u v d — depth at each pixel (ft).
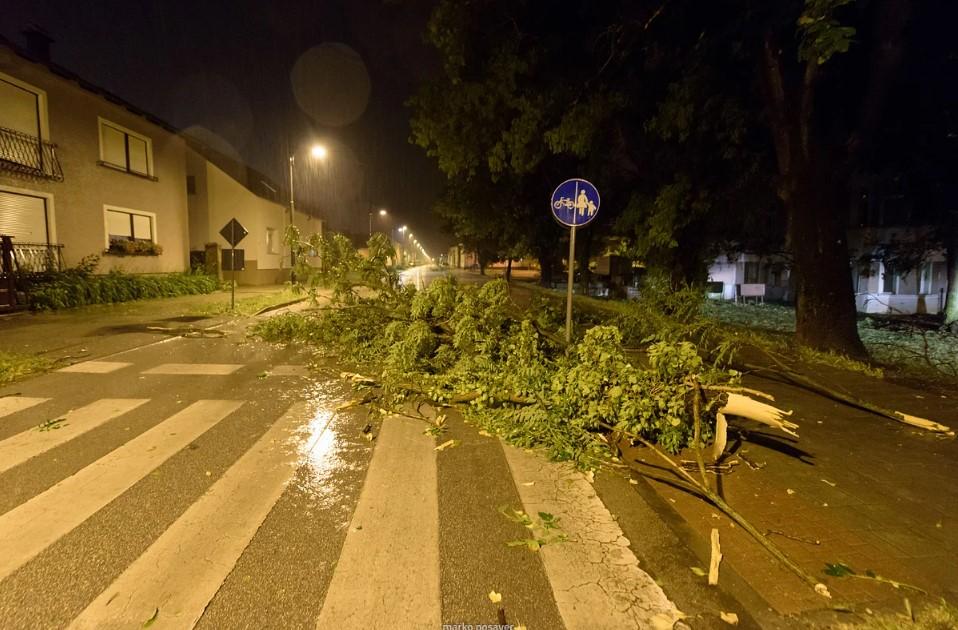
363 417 19.15
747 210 47.73
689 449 16.03
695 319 29.60
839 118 33.17
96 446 15.92
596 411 16.26
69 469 14.26
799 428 18.12
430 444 16.63
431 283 26.89
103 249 56.59
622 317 33.83
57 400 20.62
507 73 35.50
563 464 15.16
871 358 31.89
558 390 17.37
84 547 10.58
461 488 13.56
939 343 40.24
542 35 36.32
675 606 9.11
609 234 72.43
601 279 107.24
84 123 53.57
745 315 60.29
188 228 78.33
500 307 23.79
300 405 20.42
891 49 28.96
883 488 13.62
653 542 11.13
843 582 9.75
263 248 95.25
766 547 10.69
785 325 51.01
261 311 51.26
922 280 65.62
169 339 34.63
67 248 51.75
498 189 62.90
